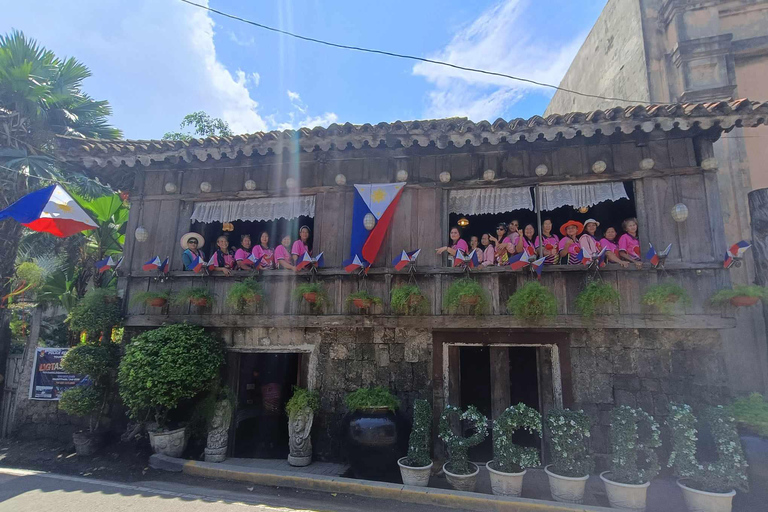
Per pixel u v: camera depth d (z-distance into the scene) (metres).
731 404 5.52
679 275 6.01
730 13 8.59
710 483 4.61
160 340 6.45
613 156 6.52
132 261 7.58
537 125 5.98
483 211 6.89
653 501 5.07
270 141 6.63
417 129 6.23
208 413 6.61
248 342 7.15
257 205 7.59
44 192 6.89
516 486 5.10
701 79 8.43
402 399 6.56
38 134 10.04
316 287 6.65
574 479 4.89
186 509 4.82
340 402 6.75
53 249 10.77
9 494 5.29
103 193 10.05
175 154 6.94
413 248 6.78
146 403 6.24
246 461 6.62
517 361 7.45
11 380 8.12
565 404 6.12
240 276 7.17
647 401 5.94
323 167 7.36
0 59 9.52
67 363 6.85
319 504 5.07
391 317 6.60
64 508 4.83
